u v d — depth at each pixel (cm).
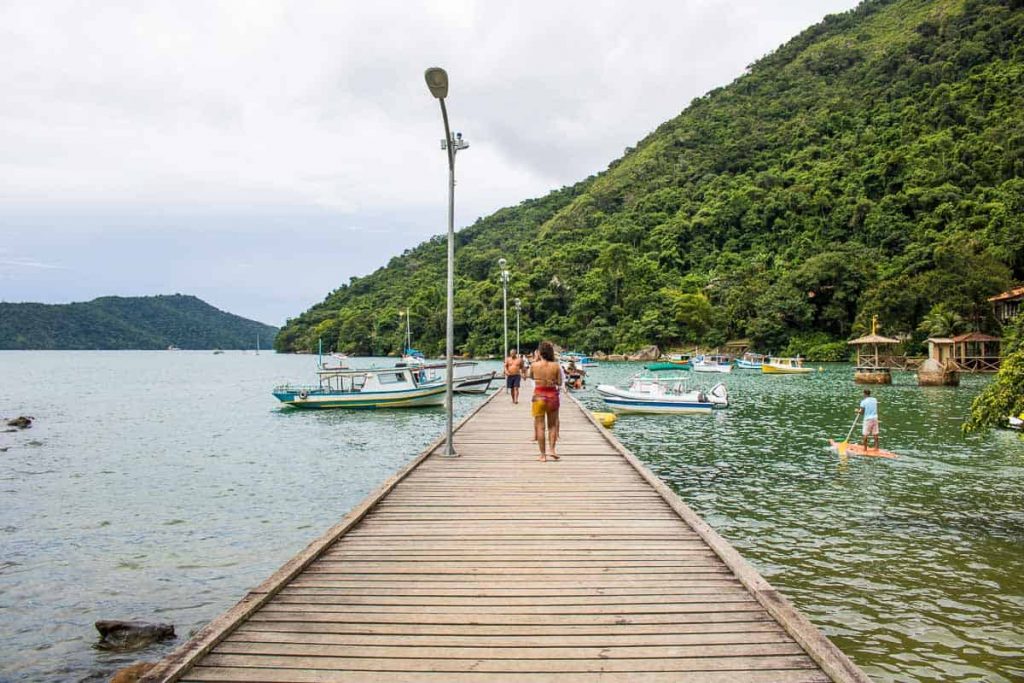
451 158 1164
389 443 2152
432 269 15725
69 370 9612
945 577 857
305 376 7694
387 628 459
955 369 4262
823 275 8438
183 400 4212
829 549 970
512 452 1255
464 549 647
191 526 1152
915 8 17475
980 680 604
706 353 8725
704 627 461
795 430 2277
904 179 10269
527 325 10800
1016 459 1695
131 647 707
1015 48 11956
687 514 758
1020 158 9275
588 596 521
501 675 390
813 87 16012
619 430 2284
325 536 663
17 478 1612
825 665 392
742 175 13338
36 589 870
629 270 10550
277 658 412
